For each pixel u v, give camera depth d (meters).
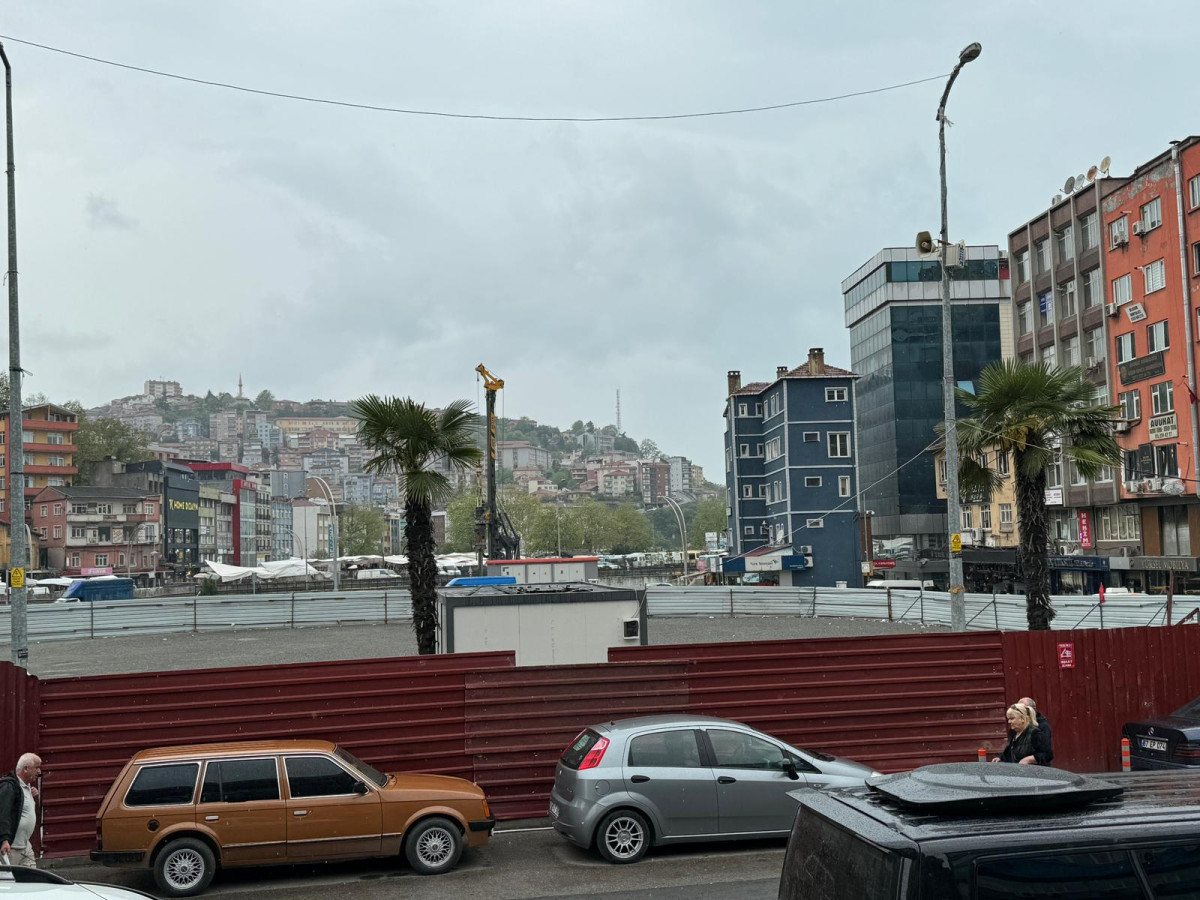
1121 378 52.16
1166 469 48.41
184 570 135.62
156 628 44.72
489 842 13.11
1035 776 5.04
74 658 35.88
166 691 13.20
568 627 20.64
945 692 15.00
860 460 101.25
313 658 33.59
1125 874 4.39
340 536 138.75
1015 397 22.70
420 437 20.58
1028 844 4.34
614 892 10.70
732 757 12.07
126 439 144.88
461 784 12.20
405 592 47.81
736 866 11.60
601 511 161.75
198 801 11.15
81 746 12.87
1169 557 48.19
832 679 14.72
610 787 11.79
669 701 14.27
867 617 45.41
